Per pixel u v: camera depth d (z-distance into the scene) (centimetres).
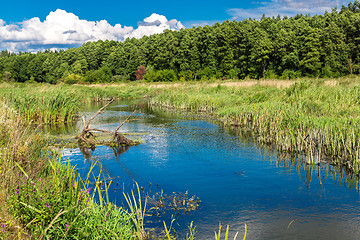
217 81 4434
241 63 8119
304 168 831
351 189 673
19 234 369
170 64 8938
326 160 893
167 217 555
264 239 471
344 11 8650
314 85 1830
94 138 1274
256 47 7538
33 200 424
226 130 1437
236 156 972
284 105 1348
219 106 2141
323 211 568
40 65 12250
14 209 423
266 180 743
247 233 491
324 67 6569
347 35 7488
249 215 557
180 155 997
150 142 1207
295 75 6450
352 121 930
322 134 952
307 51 6869
